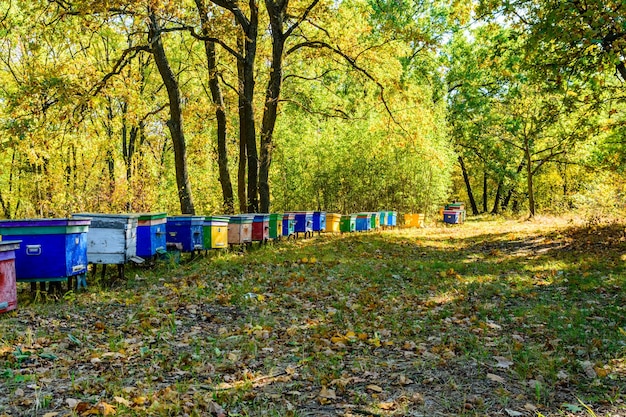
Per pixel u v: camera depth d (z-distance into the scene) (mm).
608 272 10852
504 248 17344
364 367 5219
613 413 4082
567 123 26750
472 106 41375
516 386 4699
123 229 9602
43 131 15648
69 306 7676
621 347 5668
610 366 5125
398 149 29234
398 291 9461
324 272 11344
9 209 30078
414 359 5492
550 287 9711
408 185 30625
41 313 7168
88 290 8906
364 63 22000
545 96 25547
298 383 4754
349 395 4500
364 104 30047
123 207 24250
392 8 35250
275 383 4781
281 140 29094
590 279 10086
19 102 14703
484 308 7949
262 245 16453
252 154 19750
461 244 19250
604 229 19047
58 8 15703
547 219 29266
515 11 13633
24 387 4512
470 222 34469
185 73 31031
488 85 41406
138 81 20547
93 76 16188
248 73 19219
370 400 4371
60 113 15797
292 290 9250
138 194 24328
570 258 13516
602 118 23359
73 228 8125
